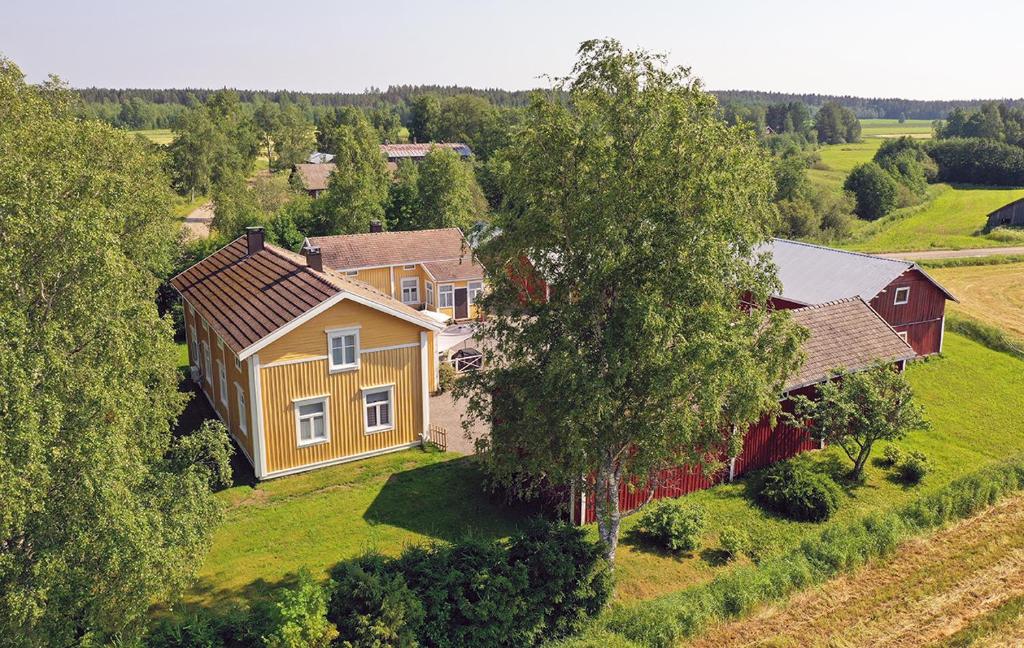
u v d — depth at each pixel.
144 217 28.48
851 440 26.25
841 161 134.12
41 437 10.47
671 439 15.80
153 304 15.31
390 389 26.03
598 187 15.23
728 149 15.12
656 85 15.18
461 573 15.61
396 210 61.91
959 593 17.41
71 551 10.95
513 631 15.26
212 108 118.12
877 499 22.94
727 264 15.08
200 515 13.61
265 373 23.62
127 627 12.96
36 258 11.77
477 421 29.17
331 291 24.50
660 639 15.45
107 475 11.21
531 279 17.17
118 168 28.30
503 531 20.94
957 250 61.69
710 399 14.55
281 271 28.38
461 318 44.91
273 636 13.61
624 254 14.56
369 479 24.36
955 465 25.36
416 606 14.45
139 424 13.54
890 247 63.69
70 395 11.32
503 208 16.81
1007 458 24.50
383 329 25.44
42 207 11.88
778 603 16.84
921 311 36.16
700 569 19.16
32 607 10.34
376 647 13.59
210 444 15.42
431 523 21.39
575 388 14.83
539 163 15.61
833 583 17.84
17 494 10.11
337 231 56.44
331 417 25.08
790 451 25.69
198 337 32.06
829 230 73.94
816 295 35.66
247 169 103.88
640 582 18.44
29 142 21.80
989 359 36.38
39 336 11.12
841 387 25.23
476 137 118.56
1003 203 88.00
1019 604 16.83
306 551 19.84
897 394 23.77
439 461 25.75
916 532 19.95
